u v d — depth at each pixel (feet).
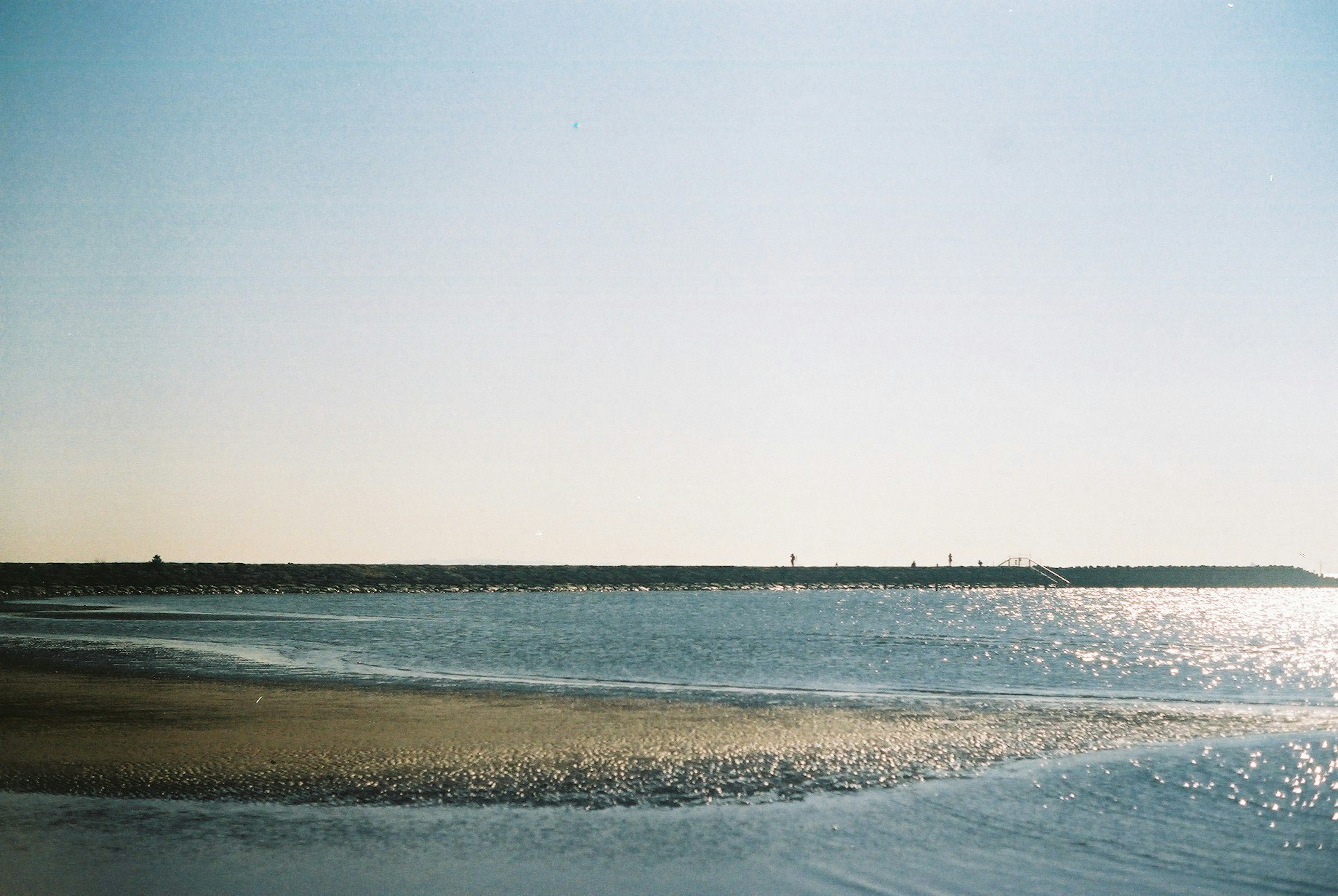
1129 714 77.61
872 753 59.82
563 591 402.52
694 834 43.52
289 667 104.68
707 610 268.00
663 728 67.21
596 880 37.73
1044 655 135.23
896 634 175.01
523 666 109.81
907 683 98.94
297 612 222.69
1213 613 302.04
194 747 59.11
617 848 41.52
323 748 59.31
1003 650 142.41
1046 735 67.00
